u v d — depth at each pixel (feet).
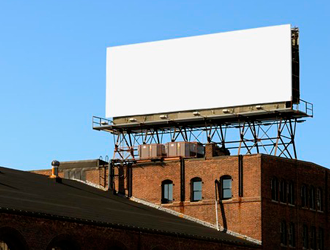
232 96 258.57
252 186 222.48
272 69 254.47
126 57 276.00
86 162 250.78
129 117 272.51
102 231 163.12
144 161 240.94
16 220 143.43
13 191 170.30
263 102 253.65
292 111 249.34
